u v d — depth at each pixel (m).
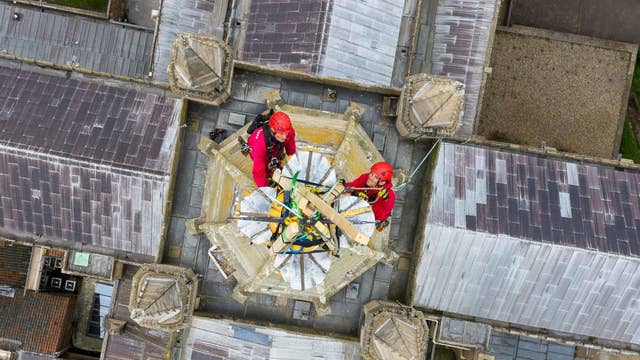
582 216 25.38
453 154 25.91
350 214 14.82
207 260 25.16
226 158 22.95
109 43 37.06
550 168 26.39
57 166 24.44
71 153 24.27
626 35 41.47
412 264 25.14
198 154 25.02
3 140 24.36
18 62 26.53
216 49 21.91
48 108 25.45
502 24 41.00
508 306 26.34
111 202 25.03
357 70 28.92
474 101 32.19
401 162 25.30
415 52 32.72
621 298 25.69
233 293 24.41
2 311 38.88
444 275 25.50
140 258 26.77
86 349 41.81
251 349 27.19
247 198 15.87
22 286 39.12
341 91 25.17
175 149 24.23
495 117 40.09
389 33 30.05
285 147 17.33
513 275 25.44
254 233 15.34
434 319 26.73
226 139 23.70
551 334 27.23
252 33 30.47
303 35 28.56
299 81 25.08
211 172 23.44
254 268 22.39
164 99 25.69
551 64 40.00
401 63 31.42
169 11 32.25
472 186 25.28
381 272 25.34
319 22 28.14
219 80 22.39
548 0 41.38
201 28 32.25
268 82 25.00
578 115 40.00
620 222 25.47
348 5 28.58
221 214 23.11
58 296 39.44
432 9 33.00
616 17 41.38
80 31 37.19
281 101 24.00
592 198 25.88
